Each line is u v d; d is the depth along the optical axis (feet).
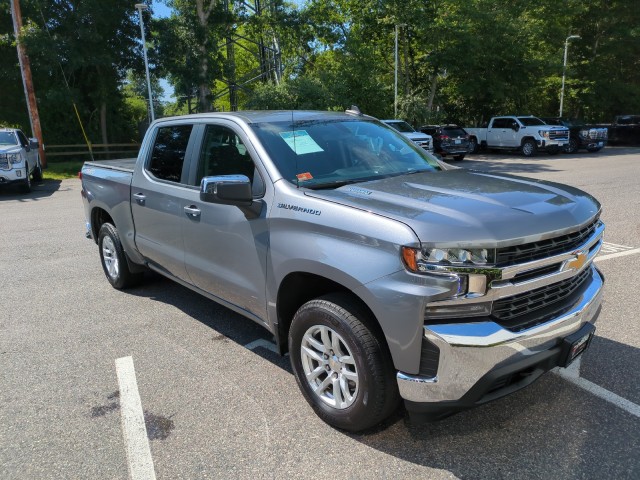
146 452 9.61
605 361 12.50
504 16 95.45
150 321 15.93
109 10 79.51
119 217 17.17
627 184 42.04
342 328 9.29
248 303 11.92
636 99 123.24
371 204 9.37
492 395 8.63
